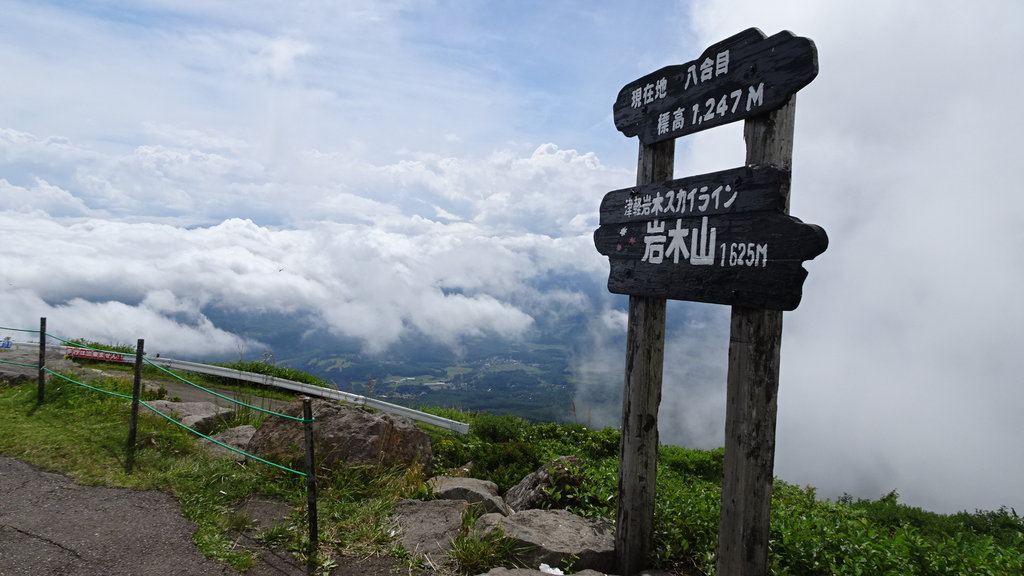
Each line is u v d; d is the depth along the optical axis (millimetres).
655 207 4562
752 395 3637
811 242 3217
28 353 13094
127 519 5223
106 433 7312
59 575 4242
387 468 6883
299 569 4652
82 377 10516
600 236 5301
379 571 4688
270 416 7277
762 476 3635
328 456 6594
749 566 3637
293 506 5801
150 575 4336
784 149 3617
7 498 5461
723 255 3867
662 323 4812
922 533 11320
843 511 11773
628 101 5066
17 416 8023
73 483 5910
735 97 3881
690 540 5160
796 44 3410
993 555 5059
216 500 5730
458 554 4793
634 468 4766
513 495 6945
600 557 4918
